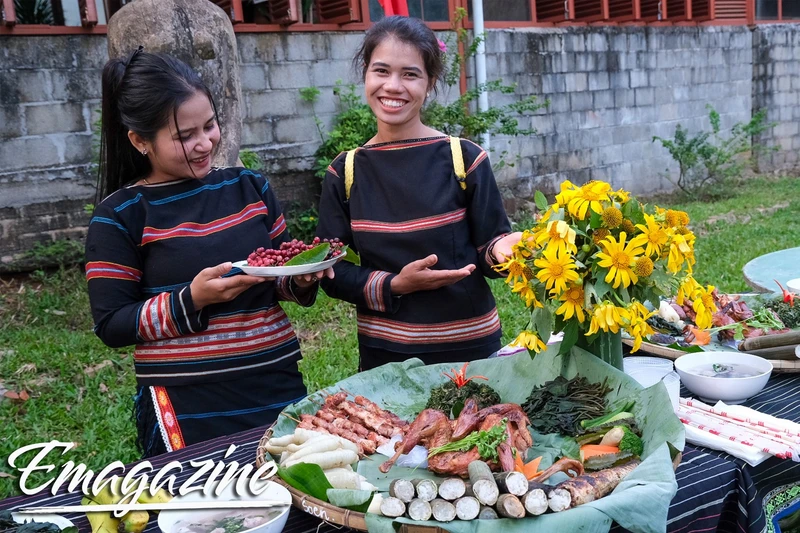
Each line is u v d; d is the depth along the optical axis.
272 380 2.34
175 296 2.12
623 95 10.89
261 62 7.71
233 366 2.26
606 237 1.93
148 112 2.07
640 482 1.56
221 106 4.66
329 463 1.77
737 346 2.54
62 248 6.67
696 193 11.56
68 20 6.77
